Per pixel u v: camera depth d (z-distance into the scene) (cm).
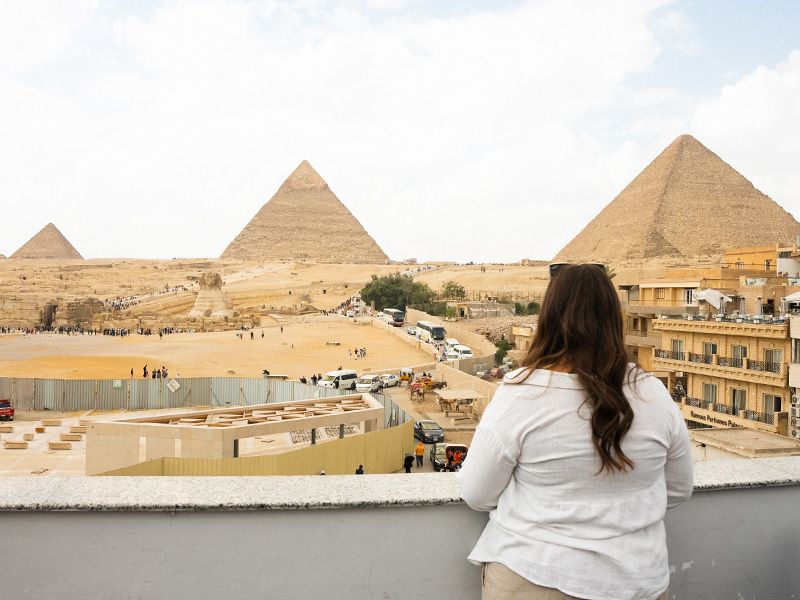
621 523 334
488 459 352
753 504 462
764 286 4531
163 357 8331
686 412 3862
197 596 412
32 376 6919
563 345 361
